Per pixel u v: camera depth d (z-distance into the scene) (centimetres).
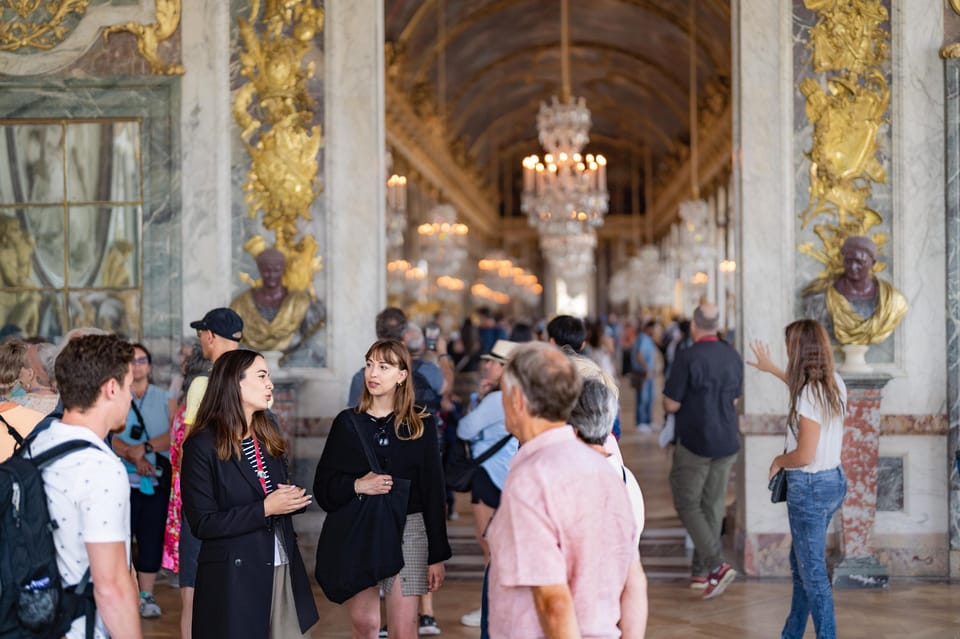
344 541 469
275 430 441
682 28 2472
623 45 2930
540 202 1995
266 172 881
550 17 2678
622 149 4894
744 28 861
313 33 888
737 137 875
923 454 832
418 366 686
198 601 409
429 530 489
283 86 883
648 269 3862
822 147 851
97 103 884
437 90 2972
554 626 278
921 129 844
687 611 712
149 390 723
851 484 775
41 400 520
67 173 895
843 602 732
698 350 763
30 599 304
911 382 834
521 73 3275
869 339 823
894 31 850
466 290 3881
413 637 490
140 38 880
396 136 2392
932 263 840
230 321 544
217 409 418
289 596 423
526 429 304
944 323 835
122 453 696
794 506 548
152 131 884
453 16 2373
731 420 769
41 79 883
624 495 300
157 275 884
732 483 1236
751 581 811
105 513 313
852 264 820
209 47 882
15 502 304
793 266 855
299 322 873
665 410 781
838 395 543
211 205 879
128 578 318
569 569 290
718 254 2719
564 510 286
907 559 826
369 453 476
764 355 614
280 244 883
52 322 895
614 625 294
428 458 491
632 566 327
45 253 897
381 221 890
